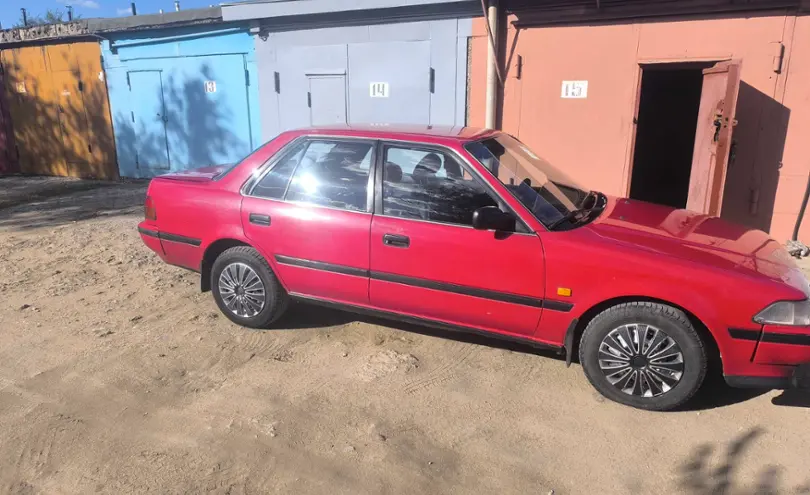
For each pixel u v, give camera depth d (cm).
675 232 387
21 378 406
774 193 694
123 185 1170
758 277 335
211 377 407
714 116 630
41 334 474
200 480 305
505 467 315
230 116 1055
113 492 297
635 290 350
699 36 689
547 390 390
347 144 437
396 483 303
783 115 671
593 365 373
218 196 473
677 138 1156
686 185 1162
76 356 437
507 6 775
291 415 361
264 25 959
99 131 1223
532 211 383
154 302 541
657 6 699
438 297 406
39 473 311
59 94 1251
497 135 470
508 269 379
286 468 314
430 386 395
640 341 357
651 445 334
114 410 367
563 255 366
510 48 788
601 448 331
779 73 664
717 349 369
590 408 370
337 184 435
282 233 447
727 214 721
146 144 1170
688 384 351
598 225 389
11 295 560
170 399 380
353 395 384
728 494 295
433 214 404
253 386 395
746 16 664
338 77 923
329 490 298
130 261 659
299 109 973
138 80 1137
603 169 773
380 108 904
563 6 745
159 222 505
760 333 331
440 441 337
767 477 306
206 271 497
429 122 872
